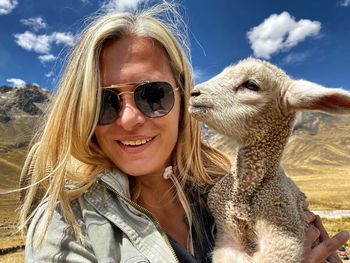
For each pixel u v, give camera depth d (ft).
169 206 1.46
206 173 1.57
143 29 1.36
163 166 1.47
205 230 1.44
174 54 1.44
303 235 1.34
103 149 1.36
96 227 1.19
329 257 1.49
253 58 1.63
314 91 1.42
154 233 1.20
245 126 1.49
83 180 1.31
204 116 1.50
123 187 1.32
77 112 1.31
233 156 1.71
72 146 1.34
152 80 1.35
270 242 1.26
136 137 1.32
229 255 1.29
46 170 1.34
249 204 1.39
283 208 1.33
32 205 1.40
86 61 1.30
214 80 1.57
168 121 1.37
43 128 1.46
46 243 1.18
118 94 1.32
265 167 1.43
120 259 1.16
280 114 1.50
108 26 1.31
